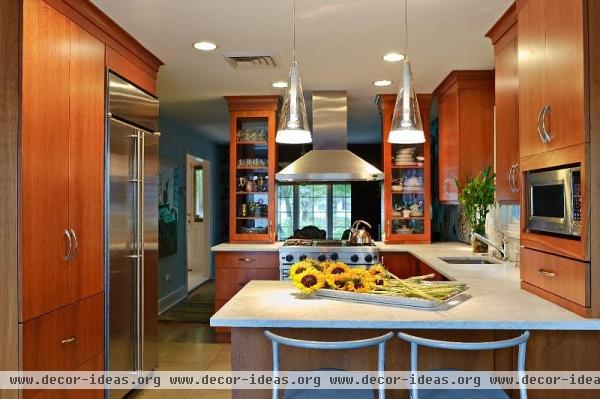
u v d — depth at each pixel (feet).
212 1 8.05
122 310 9.64
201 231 26.55
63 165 7.61
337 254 14.33
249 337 6.63
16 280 6.55
